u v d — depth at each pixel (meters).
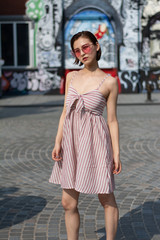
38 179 5.46
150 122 10.38
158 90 19.27
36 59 18.91
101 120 2.87
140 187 5.02
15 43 18.94
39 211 4.20
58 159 2.99
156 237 3.51
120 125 9.91
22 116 11.95
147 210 4.18
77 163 2.83
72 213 3.02
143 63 19.09
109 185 2.83
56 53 18.83
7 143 7.89
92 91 2.80
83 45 2.79
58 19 18.64
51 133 8.95
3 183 5.28
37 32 18.75
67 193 2.96
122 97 17.38
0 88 17.94
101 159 2.83
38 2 18.61
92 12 18.66
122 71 19.00
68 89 2.93
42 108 14.16
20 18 18.73
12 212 4.17
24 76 18.89
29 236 3.55
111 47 18.89
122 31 18.78
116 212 3.03
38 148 7.40
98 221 3.89
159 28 18.92
